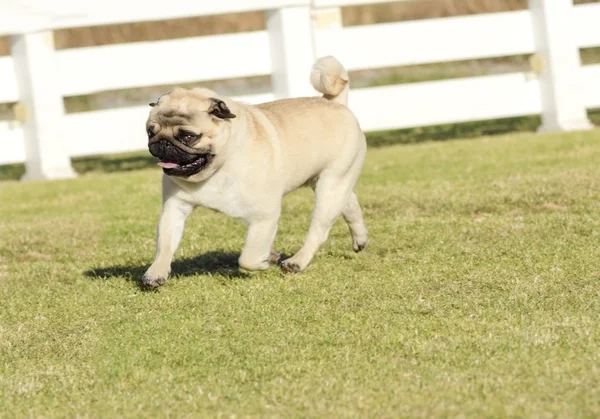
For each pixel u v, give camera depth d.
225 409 4.52
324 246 8.01
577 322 5.54
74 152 14.79
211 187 6.25
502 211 9.34
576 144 13.49
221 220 9.48
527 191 10.05
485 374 4.77
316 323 5.85
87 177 14.29
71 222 10.12
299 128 6.63
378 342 5.39
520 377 4.70
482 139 15.26
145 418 4.47
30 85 14.45
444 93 15.45
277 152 6.39
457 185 10.86
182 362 5.26
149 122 5.96
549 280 6.57
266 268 6.64
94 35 22.69
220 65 14.87
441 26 15.28
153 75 14.77
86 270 7.75
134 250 8.45
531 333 5.36
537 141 14.19
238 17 23.02
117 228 9.57
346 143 6.92
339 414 4.36
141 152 18.22
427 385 4.67
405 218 9.16
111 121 14.84
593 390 4.44
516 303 6.06
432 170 12.25
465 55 15.38
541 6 15.32
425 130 18.03
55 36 22.56
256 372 5.00
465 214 9.30
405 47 15.23
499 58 22.20
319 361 5.15
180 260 7.86
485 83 15.51
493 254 7.41
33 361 5.52
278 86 14.88
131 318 6.15
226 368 5.12
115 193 12.30
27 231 9.74
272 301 6.33
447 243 7.92
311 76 7.15
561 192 9.89
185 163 5.96
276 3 14.52
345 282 6.79
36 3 14.27
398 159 13.58
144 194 12.02
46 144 14.54
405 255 7.57
